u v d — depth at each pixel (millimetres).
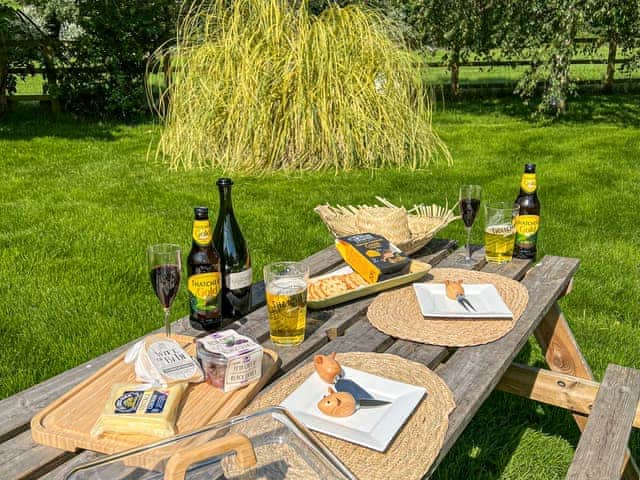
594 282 3494
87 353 2715
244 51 6082
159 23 8891
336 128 6031
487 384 1396
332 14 6453
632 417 1597
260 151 5926
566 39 8383
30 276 3439
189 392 1315
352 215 2559
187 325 1685
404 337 1619
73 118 8781
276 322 1569
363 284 1940
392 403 1287
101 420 1166
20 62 8492
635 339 2918
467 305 1781
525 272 2180
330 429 1197
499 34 9492
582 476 1366
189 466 916
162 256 1515
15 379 2510
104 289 3297
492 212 2186
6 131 7711
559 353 2264
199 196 4996
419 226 2479
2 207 4660
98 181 5438
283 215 4527
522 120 8914
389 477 1078
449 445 1203
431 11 9625
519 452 2250
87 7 8531
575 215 4586
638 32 9203
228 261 1729
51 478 1084
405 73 6449
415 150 6262
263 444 1035
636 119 8852
